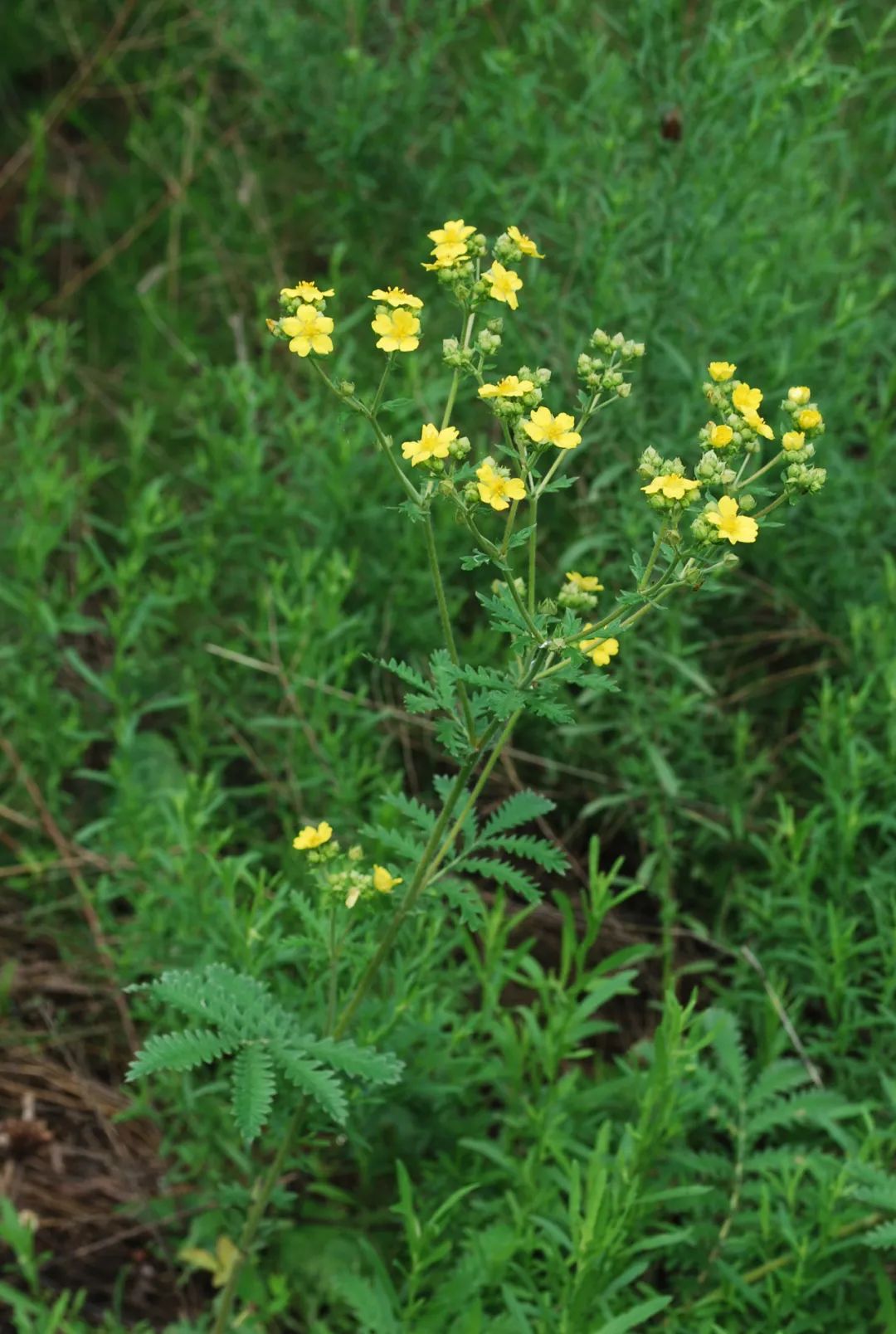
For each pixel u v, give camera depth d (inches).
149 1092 47.4
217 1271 46.5
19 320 67.5
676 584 39.7
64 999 51.3
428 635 53.6
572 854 53.1
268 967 46.8
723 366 40.2
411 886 41.7
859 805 49.3
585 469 52.8
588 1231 42.0
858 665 51.7
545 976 51.1
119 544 61.3
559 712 39.6
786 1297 43.4
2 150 76.0
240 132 72.4
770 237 56.3
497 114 59.7
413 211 62.1
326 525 53.6
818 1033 47.4
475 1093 47.1
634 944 51.4
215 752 52.6
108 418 65.5
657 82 53.5
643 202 53.7
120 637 51.4
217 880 48.8
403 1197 43.2
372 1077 40.6
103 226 72.4
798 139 52.8
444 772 54.1
